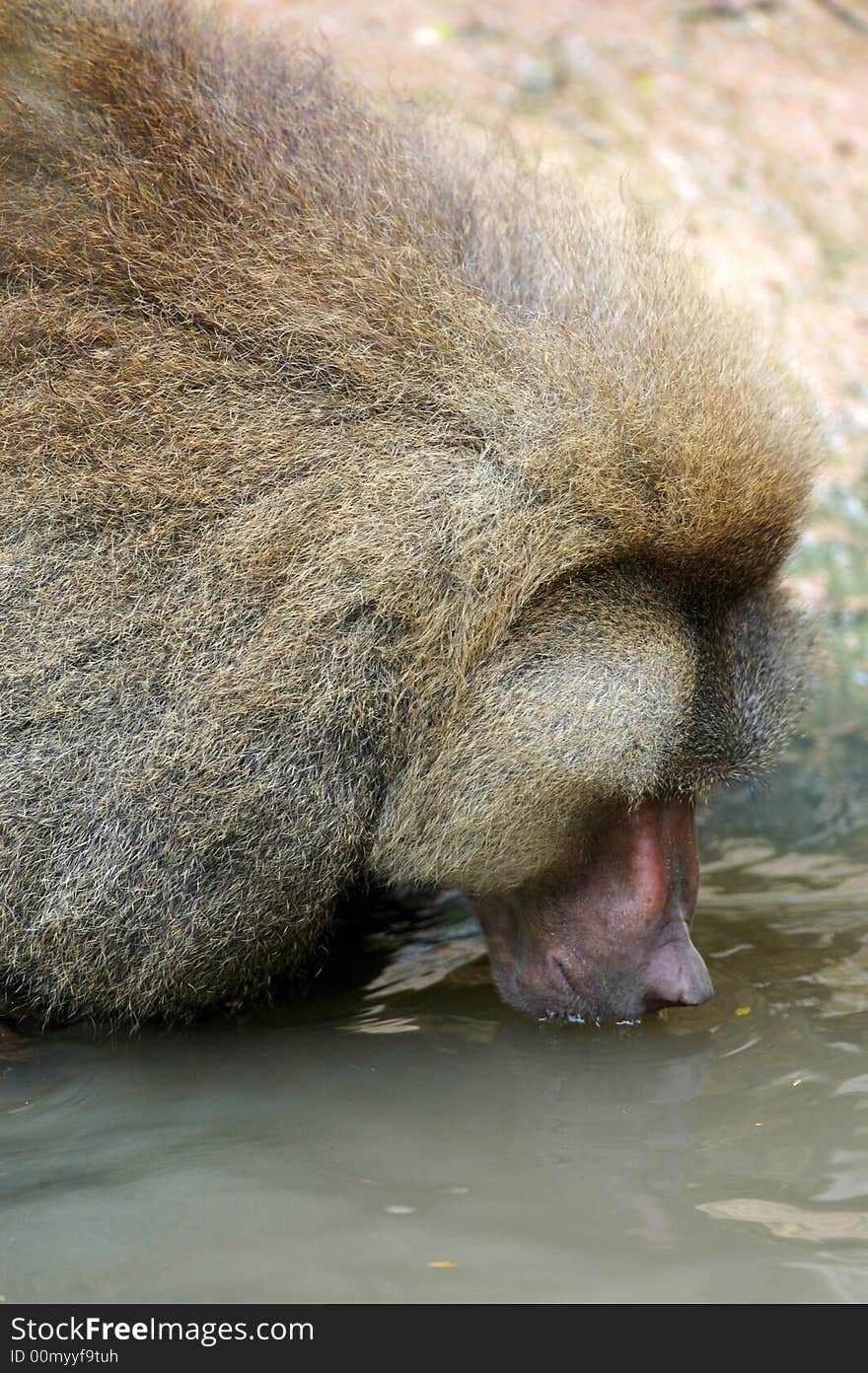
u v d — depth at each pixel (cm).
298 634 364
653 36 908
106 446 369
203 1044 398
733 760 400
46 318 374
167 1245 296
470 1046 395
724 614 399
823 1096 358
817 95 906
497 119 749
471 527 367
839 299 786
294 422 370
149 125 391
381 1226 302
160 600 365
